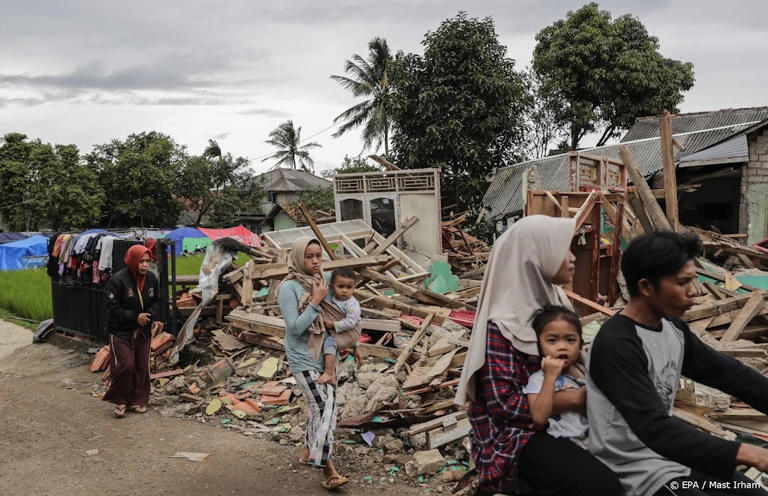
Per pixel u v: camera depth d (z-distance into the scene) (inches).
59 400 276.2
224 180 1856.5
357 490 173.6
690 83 1126.4
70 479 185.8
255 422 235.1
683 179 673.0
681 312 91.0
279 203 1845.5
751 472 161.5
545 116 1201.4
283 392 251.8
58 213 1614.2
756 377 98.7
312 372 173.2
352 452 198.2
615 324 92.9
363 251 482.6
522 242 101.3
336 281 177.5
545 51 1151.0
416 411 211.8
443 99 809.5
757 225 617.0
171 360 304.5
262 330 301.4
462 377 104.0
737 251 468.1
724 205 697.6
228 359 285.1
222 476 184.9
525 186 382.3
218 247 333.4
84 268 367.6
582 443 96.9
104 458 202.7
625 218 362.0
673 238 88.8
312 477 183.2
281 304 176.2
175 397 270.7
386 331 291.1
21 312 552.7
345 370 258.4
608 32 1069.1
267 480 181.6
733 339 252.2
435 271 441.7
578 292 337.4
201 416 246.1
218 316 344.5
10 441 222.5
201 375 277.6
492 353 99.9
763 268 468.4
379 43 1379.2
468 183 820.0
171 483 180.7
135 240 337.4
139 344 255.3
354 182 625.6
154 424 238.7
